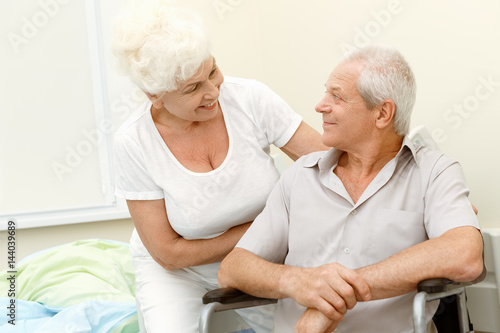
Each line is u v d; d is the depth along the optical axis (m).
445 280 1.29
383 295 1.36
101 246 2.91
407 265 1.33
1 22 3.10
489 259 2.09
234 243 1.85
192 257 1.84
